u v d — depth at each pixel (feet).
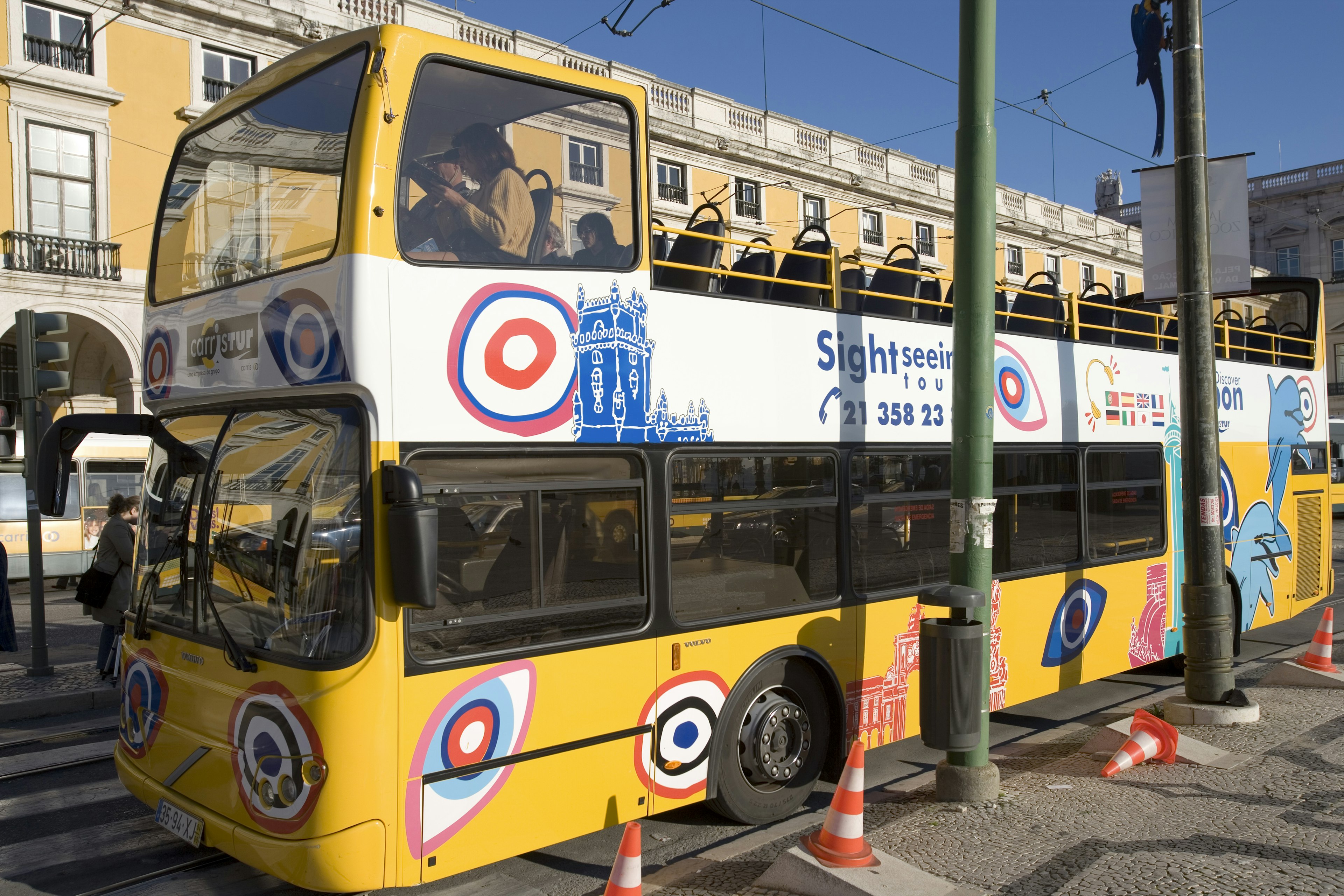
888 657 20.20
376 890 14.85
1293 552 35.73
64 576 64.75
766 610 17.95
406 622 13.15
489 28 78.84
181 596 15.35
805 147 103.24
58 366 38.14
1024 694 23.66
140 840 18.06
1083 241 131.75
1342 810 16.58
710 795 16.88
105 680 30.60
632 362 16.06
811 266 20.29
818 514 19.12
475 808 13.75
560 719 14.76
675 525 16.56
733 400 17.61
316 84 14.42
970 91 17.29
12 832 18.52
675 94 92.53
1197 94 23.52
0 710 27.30
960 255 17.52
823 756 18.88
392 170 13.48
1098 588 26.08
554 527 14.90
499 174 14.66
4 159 65.62
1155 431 28.78
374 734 12.78
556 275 15.15
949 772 17.60
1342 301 184.55
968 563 17.44
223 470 15.05
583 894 15.42
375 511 13.00
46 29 67.10
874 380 20.54
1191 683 23.39
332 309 13.33
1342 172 185.57
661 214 90.22
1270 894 13.20
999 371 23.54
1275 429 35.17
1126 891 13.39
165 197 17.49
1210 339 23.56
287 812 12.89
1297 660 30.17
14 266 65.87
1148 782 18.49
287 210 14.42
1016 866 14.32
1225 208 26.05
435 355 13.64
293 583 13.48
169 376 16.58
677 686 16.37
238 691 13.76
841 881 13.43
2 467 63.10
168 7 70.49
